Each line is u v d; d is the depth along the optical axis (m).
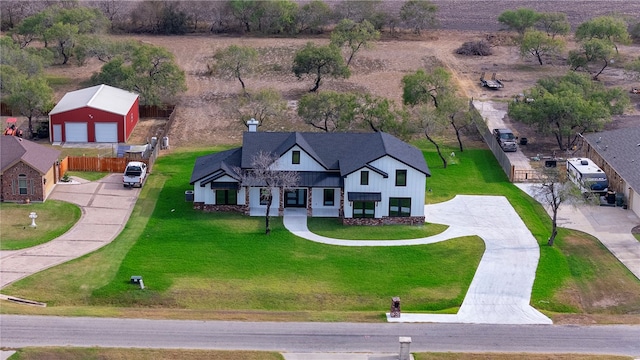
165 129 91.56
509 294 57.00
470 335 50.41
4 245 62.62
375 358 47.03
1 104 95.44
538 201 73.88
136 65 98.56
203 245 63.72
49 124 88.75
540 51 123.44
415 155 70.50
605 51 114.25
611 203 72.88
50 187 73.81
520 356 47.28
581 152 85.94
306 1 162.38
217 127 95.44
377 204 68.19
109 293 55.75
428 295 56.56
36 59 102.25
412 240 65.62
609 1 168.25
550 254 63.34
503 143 86.00
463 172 81.44
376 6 146.75
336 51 106.69
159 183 76.75
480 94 108.06
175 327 50.22
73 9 127.00
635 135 79.12
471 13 158.38
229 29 140.88
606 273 60.81
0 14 142.50
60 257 60.91
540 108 86.94
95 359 45.81
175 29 138.75
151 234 65.62
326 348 48.12
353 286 57.78
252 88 109.69
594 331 51.50
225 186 69.38
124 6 155.50
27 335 48.31
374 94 107.81
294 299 55.91
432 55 126.75
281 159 69.69
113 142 89.19
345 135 72.19
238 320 51.56
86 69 116.94
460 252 63.41
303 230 67.06
